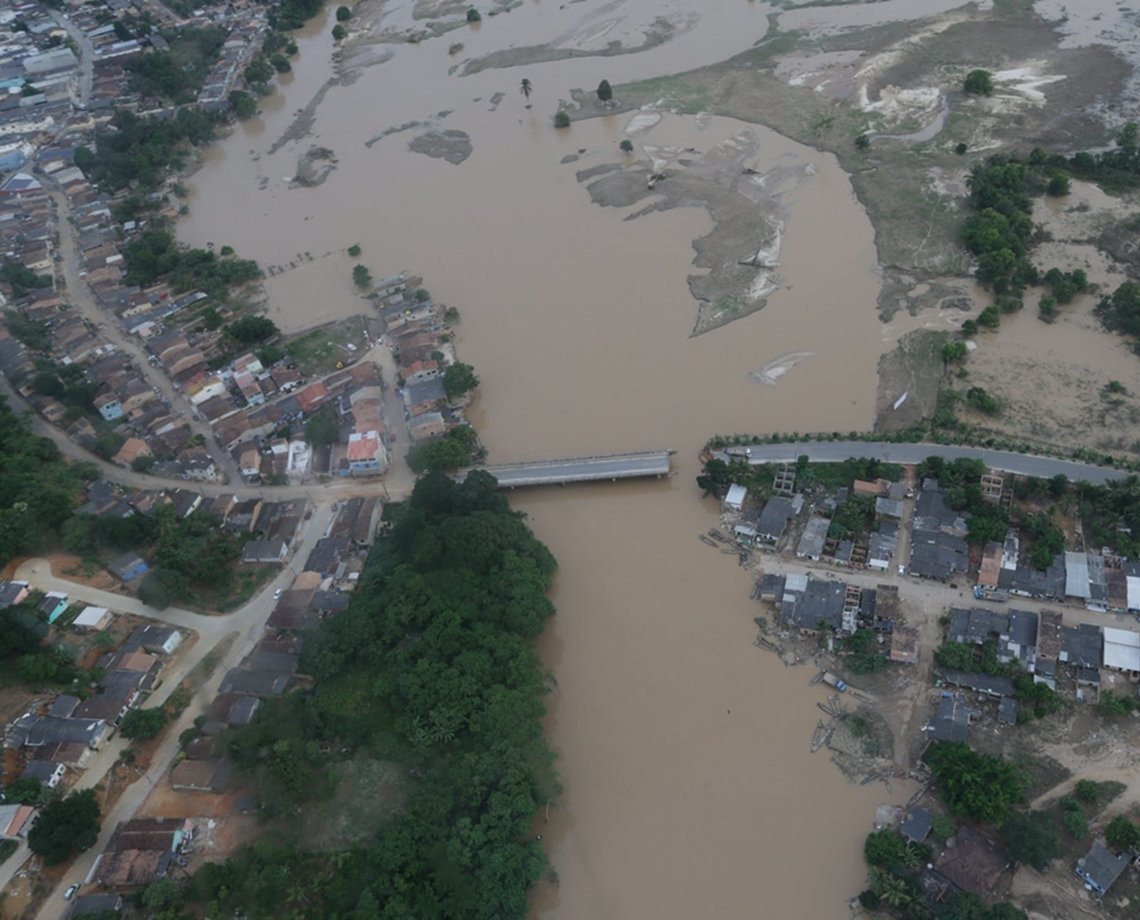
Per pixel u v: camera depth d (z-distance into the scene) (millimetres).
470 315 160500
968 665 92500
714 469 117562
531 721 91125
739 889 81750
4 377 153250
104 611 108312
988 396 123688
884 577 105000
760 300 152750
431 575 105562
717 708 95938
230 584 113938
